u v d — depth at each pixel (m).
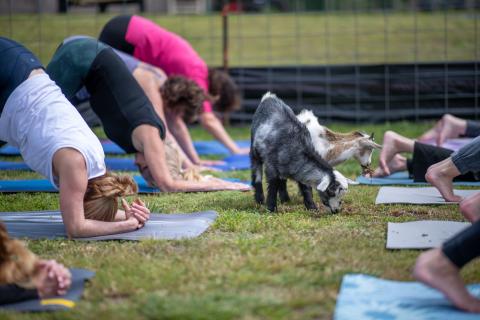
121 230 5.83
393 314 3.98
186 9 27.42
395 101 13.79
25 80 6.00
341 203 7.19
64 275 4.36
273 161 6.73
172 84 9.10
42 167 5.80
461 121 9.60
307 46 19.83
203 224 6.18
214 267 4.84
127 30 10.11
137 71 9.12
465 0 22.33
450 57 17.78
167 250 5.30
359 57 18.52
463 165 6.74
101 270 4.84
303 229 6.02
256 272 4.73
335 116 13.93
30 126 5.84
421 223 6.07
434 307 4.09
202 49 19.34
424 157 8.32
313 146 6.86
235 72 14.13
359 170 9.50
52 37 16.77
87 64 7.64
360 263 4.93
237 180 8.89
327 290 4.40
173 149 8.48
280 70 13.99
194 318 3.93
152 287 4.47
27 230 6.02
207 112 10.69
